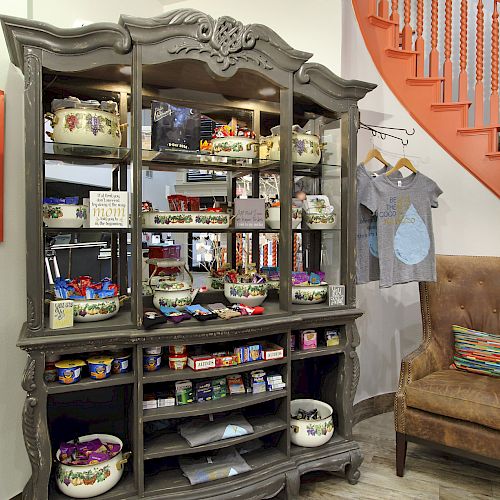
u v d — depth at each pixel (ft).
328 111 7.47
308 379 8.01
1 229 6.09
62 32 5.06
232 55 5.97
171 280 6.51
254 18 8.55
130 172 5.97
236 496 5.75
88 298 5.62
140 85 5.49
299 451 6.68
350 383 7.14
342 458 6.79
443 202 9.66
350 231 7.10
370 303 9.47
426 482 6.97
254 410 6.99
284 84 6.40
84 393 6.43
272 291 7.64
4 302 6.20
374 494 6.64
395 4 9.57
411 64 9.57
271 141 7.00
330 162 7.48
